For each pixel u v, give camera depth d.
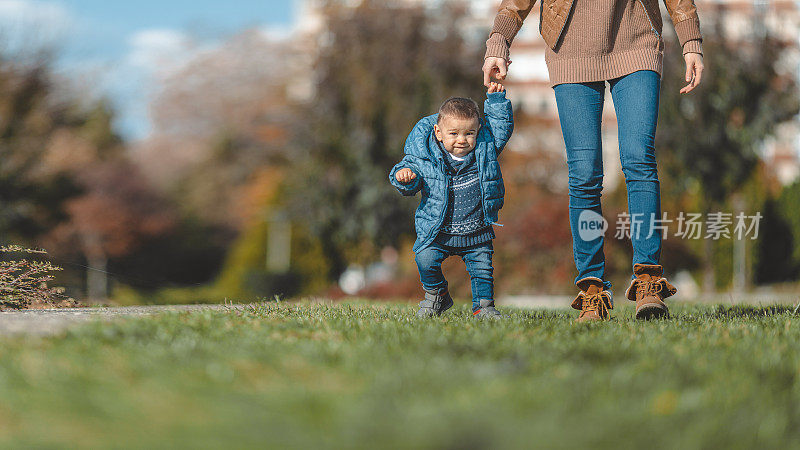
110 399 1.80
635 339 2.96
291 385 1.97
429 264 4.20
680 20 4.30
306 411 1.69
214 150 45.00
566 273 16.31
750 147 21.17
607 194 20.02
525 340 2.84
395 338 2.83
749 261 23.73
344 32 20.42
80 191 25.81
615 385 1.97
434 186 4.13
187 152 47.06
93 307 5.12
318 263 23.95
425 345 2.57
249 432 1.54
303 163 21.55
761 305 5.51
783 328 3.48
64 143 25.48
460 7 20.50
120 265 40.44
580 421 1.62
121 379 2.02
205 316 3.56
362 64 20.27
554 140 26.88
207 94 44.66
